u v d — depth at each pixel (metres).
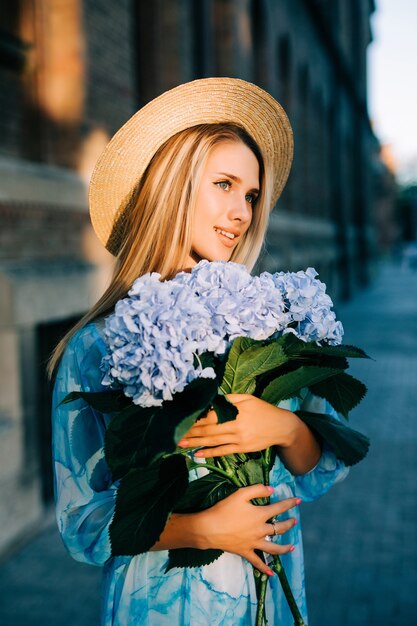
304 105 18.42
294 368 1.52
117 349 1.33
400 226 84.38
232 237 1.75
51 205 5.07
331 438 1.59
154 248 1.71
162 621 1.49
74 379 1.56
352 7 29.52
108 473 1.55
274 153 2.06
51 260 5.12
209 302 1.37
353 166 30.31
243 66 11.15
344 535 4.84
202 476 1.55
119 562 1.50
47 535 4.69
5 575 4.18
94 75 5.70
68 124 5.45
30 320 4.64
